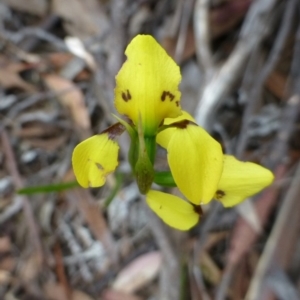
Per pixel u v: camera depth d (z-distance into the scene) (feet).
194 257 0.32
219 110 0.34
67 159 0.35
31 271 0.33
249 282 0.32
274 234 0.31
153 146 0.19
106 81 0.34
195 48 0.35
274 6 0.33
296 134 0.34
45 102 0.36
